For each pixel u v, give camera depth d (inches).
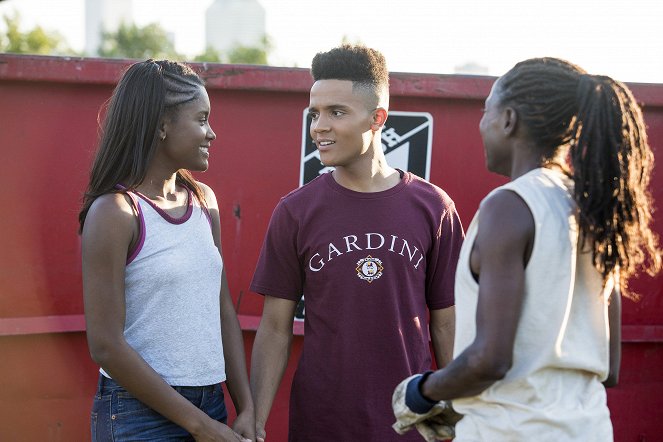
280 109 123.5
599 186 72.1
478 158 125.3
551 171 75.6
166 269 91.3
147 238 91.0
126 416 91.4
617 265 75.5
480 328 71.0
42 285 121.3
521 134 75.8
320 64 101.1
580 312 75.0
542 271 71.4
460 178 125.4
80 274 122.1
